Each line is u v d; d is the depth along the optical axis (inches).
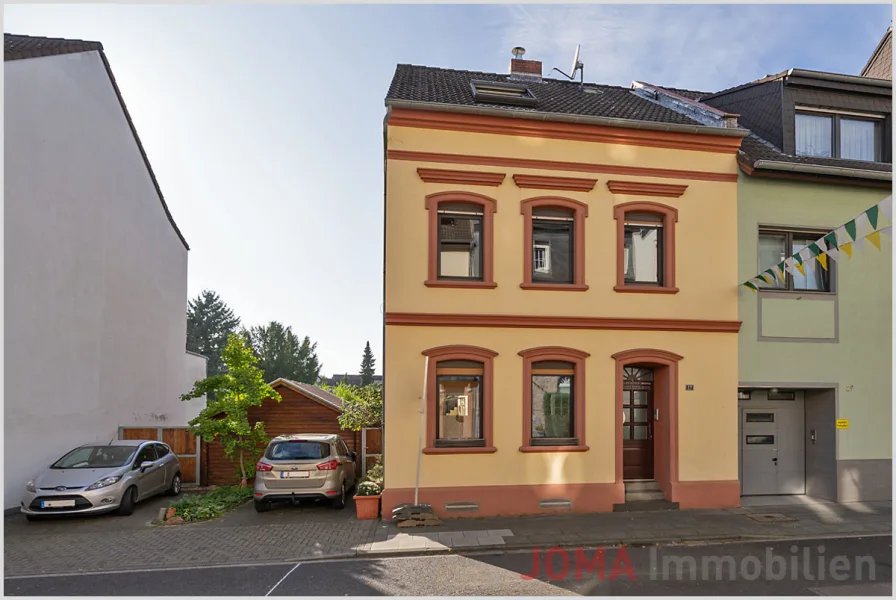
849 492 468.8
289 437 473.1
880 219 308.2
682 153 467.2
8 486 454.3
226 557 336.2
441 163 436.1
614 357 445.7
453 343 428.8
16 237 467.2
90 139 573.0
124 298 644.7
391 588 286.8
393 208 429.7
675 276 459.8
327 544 356.8
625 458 463.2
